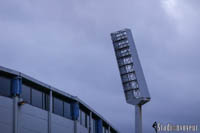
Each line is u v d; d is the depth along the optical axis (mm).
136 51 63125
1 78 43688
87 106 61312
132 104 60781
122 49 63406
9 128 43094
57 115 52250
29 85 47500
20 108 44688
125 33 63875
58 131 51844
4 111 42812
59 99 53906
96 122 68688
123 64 62688
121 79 62688
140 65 62406
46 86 49844
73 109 56469
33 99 47938
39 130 47844
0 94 43219
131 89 61188
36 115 47625
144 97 60156
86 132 60875
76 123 56094
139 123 60062
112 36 64562
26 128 45438
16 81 44531
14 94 44156
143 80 61406
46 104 50344
